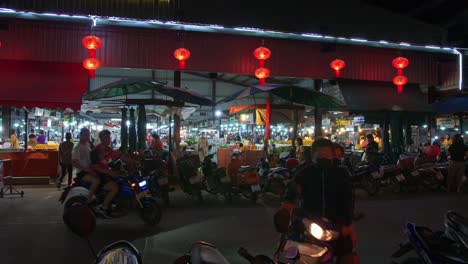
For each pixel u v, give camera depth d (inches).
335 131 887.7
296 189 133.4
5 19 434.0
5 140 647.1
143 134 480.1
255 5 506.6
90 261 209.9
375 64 561.9
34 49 446.6
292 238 120.5
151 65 475.2
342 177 131.2
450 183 494.6
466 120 726.5
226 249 235.0
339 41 532.4
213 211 353.7
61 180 480.1
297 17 522.0
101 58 460.8
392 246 243.1
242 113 630.5
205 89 942.4
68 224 112.5
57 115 702.5
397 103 557.3
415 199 432.5
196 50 490.0
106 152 297.6
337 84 549.0
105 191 287.3
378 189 465.4
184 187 405.4
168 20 468.1
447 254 158.7
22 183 508.4
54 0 444.5
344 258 124.6
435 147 532.7
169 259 215.0
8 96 404.5
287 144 662.5
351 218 130.3
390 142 617.6
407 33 572.1
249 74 509.0
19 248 233.1
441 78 595.8
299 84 719.1
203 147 642.2
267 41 515.5
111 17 448.8
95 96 451.8
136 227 289.6
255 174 398.9
